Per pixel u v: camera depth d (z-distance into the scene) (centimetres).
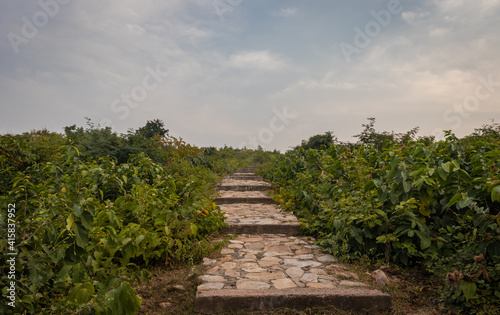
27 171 546
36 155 616
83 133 1128
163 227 377
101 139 932
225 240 459
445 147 471
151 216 400
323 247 452
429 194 356
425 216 385
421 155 459
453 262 324
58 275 226
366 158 612
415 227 376
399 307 288
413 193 372
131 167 590
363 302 285
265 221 573
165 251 380
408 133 1138
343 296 285
